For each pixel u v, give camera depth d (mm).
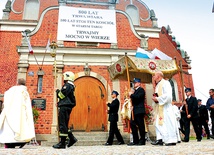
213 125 8555
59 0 13539
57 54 12172
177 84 15578
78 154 3346
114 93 8281
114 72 9961
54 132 10859
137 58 8430
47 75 11859
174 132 5449
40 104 11289
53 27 13023
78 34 12969
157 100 5555
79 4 13859
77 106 11578
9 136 5340
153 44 15781
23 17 16891
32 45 12508
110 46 13156
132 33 13719
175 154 3025
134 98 6344
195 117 7945
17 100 5629
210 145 4695
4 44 14031
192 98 8078
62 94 5348
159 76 5902
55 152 3742
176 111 9867
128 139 9828
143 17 18781
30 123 5664
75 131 11180
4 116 5504
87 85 12023
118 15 13969
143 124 6324
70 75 5691
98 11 13602
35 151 3930
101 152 3680
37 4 17734
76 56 12422
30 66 11906
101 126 11492
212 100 8688
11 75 12945
